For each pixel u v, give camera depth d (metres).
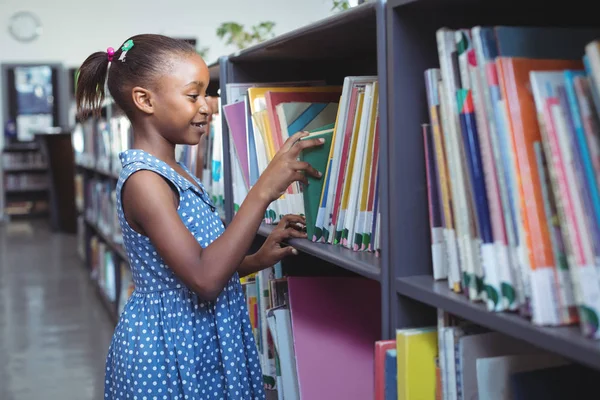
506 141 0.78
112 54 1.40
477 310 0.83
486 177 0.82
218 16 10.08
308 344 1.35
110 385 1.44
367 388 1.35
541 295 0.75
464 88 0.85
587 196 0.71
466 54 0.84
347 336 1.37
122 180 1.28
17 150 10.24
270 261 1.44
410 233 1.00
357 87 1.23
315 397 1.33
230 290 1.39
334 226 1.29
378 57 1.01
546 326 0.75
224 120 1.83
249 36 3.27
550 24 1.03
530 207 0.76
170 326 1.31
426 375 0.97
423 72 0.99
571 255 0.71
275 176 1.26
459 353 0.92
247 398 1.40
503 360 0.90
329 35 1.33
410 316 1.01
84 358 3.57
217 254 1.21
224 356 1.35
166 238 1.22
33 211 10.23
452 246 0.91
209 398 1.36
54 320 4.34
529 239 0.76
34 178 10.25
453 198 0.89
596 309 0.70
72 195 8.45
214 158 2.03
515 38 0.82
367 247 1.20
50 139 8.34
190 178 1.42
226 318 1.37
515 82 0.78
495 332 0.93
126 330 1.33
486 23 1.00
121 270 4.15
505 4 0.96
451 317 0.94
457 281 0.90
